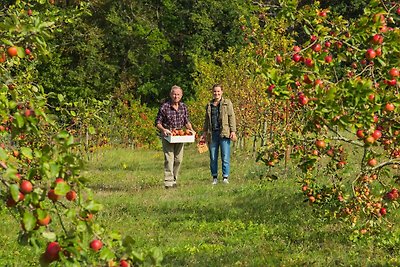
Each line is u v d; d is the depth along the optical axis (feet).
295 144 30.91
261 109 82.28
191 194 55.06
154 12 195.52
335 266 29.71
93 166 86.89
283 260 30.94
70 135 15.26
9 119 17.24
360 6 153.07
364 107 21.30
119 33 182.80
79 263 15.07
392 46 21.75
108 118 127.44
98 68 171.73
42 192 14.92
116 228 40.24
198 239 37.11
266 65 22.45
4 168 14.82
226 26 189.98
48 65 152.46
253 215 43.78
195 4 188.14
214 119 61.77
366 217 34.53
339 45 23.36
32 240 15.08
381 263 29.89
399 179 31.63
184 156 106.42
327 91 20.94
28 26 17.92
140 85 188.96
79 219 15.26
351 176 46.91
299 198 47.16
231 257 31.91
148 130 137.39
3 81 22.41
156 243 36.17
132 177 71.51
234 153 93.61
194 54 175.42
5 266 30.81
